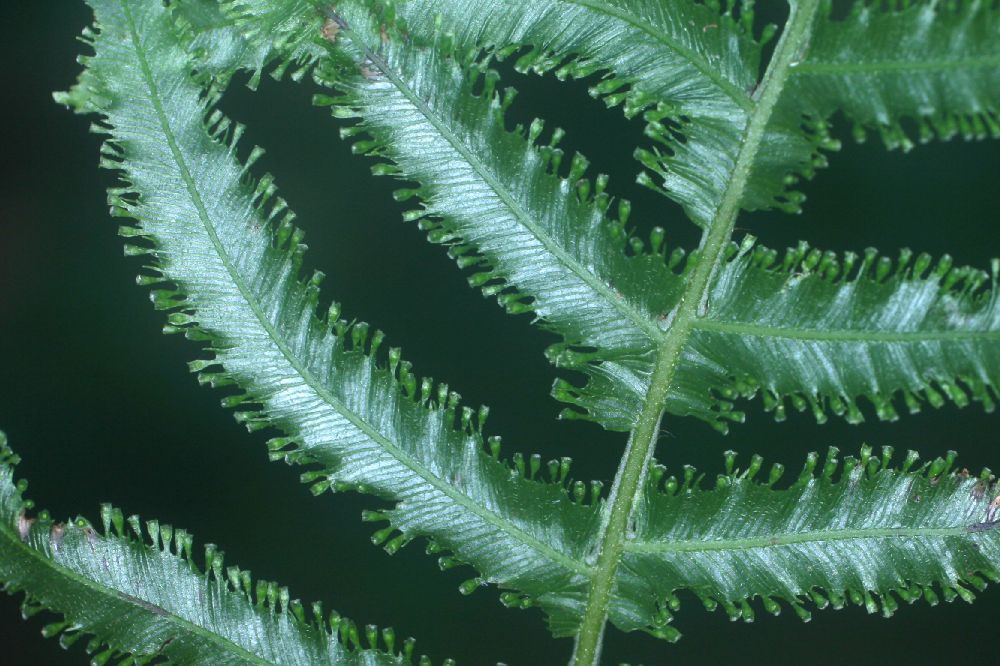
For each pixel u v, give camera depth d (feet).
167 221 0.57
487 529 0.58
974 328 0.55
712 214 0.56
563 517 0.57
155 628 0.57
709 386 0.57
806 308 0.56
